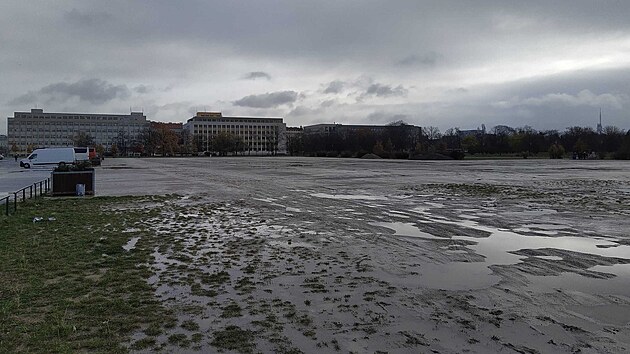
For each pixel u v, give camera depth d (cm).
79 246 1113
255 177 3831
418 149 10825
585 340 565
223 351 536
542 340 566
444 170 4844
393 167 5638
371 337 576
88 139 15325
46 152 5794
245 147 16625
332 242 1170
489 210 1770
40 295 737
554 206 1877
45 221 1514
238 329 601
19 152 16112
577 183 3042
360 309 678
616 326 611
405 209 1808
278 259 989
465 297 736
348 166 6006
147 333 588
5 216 1599
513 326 611
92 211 1773
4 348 538
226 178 3728
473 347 546
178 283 809
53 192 2384
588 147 10475
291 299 723
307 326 612
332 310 673
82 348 541
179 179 3644
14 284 795
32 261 962
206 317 644
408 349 540
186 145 15675
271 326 612
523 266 931
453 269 909
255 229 1363
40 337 571
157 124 18950
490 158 9731
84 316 645
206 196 2333
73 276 851
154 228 1385
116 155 14075
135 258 995
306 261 971
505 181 3247
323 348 544
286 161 8406
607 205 1891
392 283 813
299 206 1912
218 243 1158
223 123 18938
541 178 3547
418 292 762
